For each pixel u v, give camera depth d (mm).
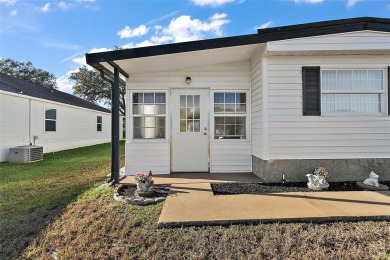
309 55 4957
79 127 14688
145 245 2510
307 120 4980
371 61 5031
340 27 4723
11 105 9359
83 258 2287
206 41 4492
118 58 4266
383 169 4996
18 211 3514
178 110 5891
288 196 3906
